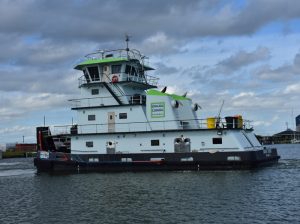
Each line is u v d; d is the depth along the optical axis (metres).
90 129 42.53
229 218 20.78
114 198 26.92
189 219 20.91
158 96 40.59
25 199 28.27
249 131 42.50
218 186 29.61
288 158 59.38
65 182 35.41
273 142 177.38
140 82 42.88
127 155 40.12
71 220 21.69
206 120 38.84
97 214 22.75
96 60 43.03
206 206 23.45
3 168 58.69
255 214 21.39
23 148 127.31
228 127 37.75
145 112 41.25
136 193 28.33
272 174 35.06
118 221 21.17
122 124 41.50
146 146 40.09
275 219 20.33
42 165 43.44
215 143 38.12
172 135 39.34
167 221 20.77
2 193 31.36
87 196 28.11
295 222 19.73
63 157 42.53
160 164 39.00
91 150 41.94
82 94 43.53
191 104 43.62
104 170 40.97
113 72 42.78
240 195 26.19
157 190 29.08
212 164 37.78
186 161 38.34
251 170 37.25
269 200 24.56
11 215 23.34
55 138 46.16
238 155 37.19
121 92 42.28
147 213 22.50
